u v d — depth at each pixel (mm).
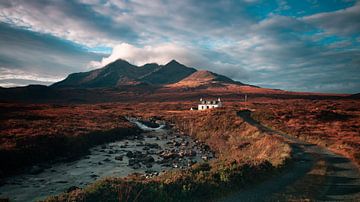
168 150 40938
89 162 31359
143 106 145125
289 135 41781
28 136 34500
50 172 26422
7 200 14852
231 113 69500
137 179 14281
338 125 51625
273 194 13688
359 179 17156
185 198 12258
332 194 13945
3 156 26484
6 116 54969
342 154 26859
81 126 51438
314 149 29828
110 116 77062
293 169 19766
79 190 11766
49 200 10688
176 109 127625
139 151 39375
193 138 56406
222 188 13789
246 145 37906
